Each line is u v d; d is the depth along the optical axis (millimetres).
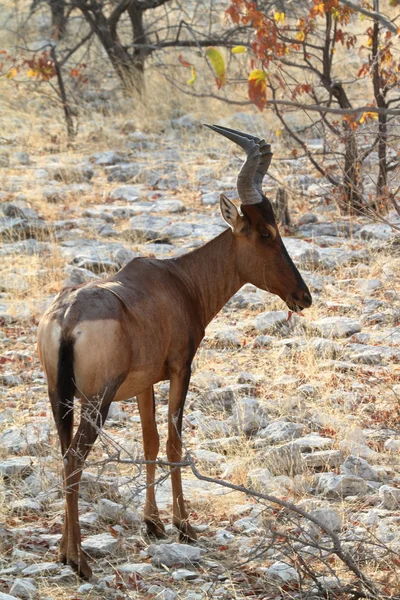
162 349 9625
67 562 9078
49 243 20844
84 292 9031
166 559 9383
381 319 16844
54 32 35969
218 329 16609
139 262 10062
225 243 10789
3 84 33219
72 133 29344
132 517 10383
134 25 33125
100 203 23906
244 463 11578
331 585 8695
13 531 9859
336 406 13477
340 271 19000
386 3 31562
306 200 23469
